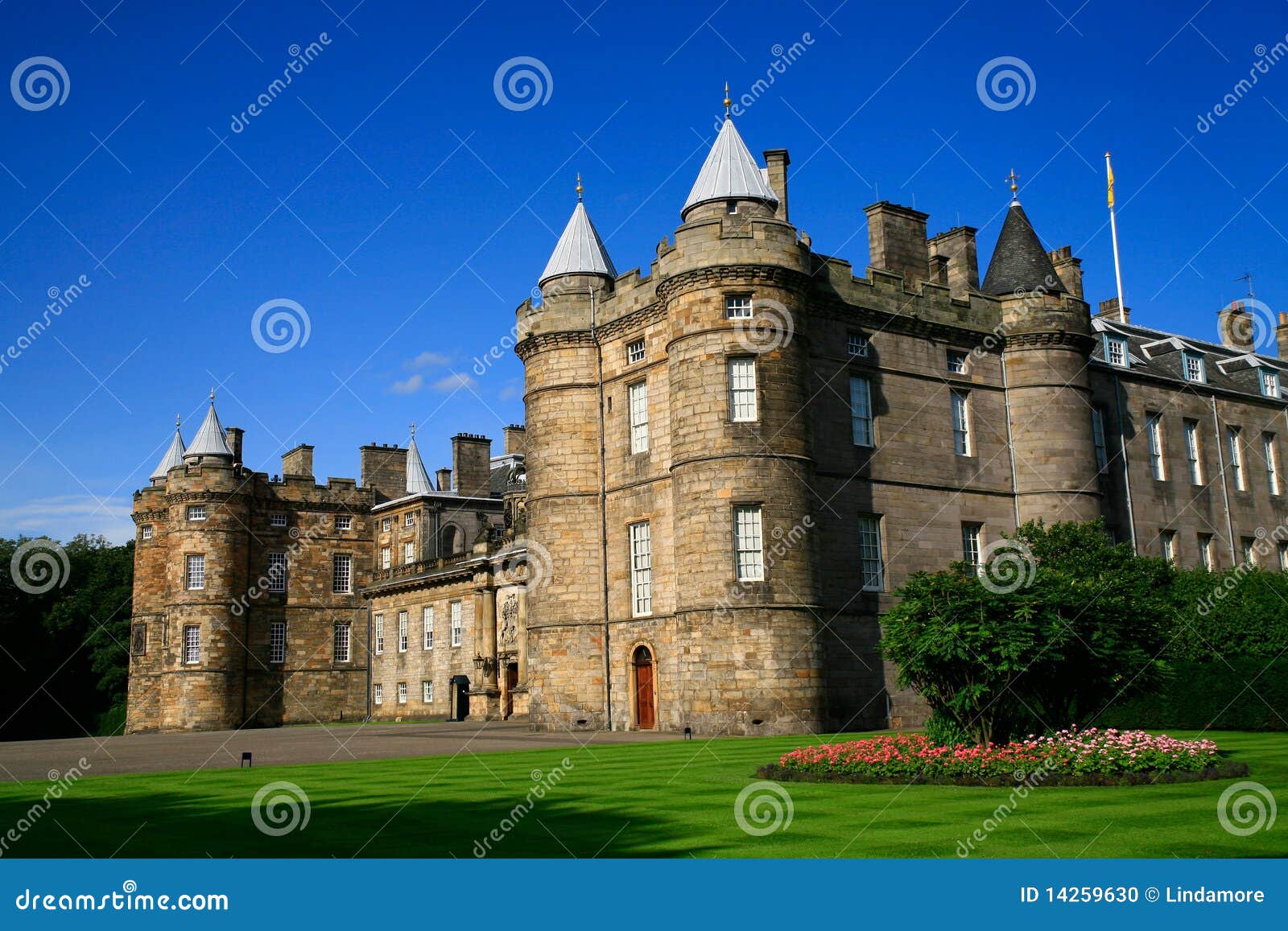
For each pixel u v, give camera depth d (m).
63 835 13.31
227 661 64.50
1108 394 45.12
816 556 33.31
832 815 13.52
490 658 54.50
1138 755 17.19
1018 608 19.05
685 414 33.50
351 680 69.19
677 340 33.97
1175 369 49.16
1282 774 17.06
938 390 38.75
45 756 31.23
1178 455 47.59
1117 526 44.22
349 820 13.94
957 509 38.31
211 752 31.30
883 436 37.03
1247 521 49.78
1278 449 52.44
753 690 31.55
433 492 68.44
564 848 11.76
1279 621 30.39
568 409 38.66
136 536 70.25
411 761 23.73
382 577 68.00
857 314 37.00
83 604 76.56
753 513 32.75
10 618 74.38
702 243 33.62
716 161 35.00
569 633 37.38
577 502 38.06
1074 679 20.45
